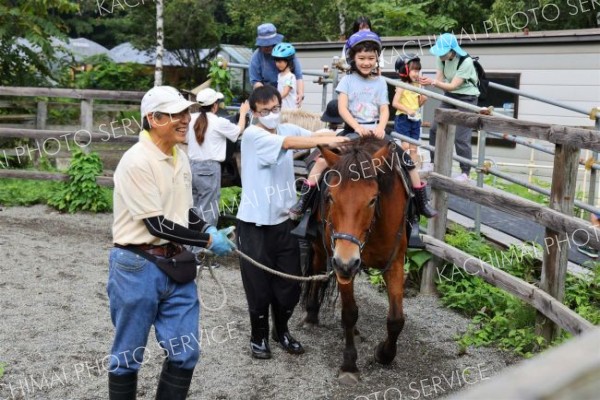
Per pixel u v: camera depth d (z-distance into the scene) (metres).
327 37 22.50
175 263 3.04
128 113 16.02
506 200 5.04
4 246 7.30
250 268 4.50
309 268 5.09
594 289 5.48
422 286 6.16
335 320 5.45
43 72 14.48
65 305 5.52
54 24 14.38
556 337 4.68
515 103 11.55
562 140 4.45
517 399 0.52
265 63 8.03
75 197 9.35
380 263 4.29
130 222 3.01
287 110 6.31
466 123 5.57
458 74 7.37
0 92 9.80
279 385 4.27
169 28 26.02
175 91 3.06
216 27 26.83
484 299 5.64
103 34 35.19
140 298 2.98
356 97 4.77
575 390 0.52
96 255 7.14
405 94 7.92
